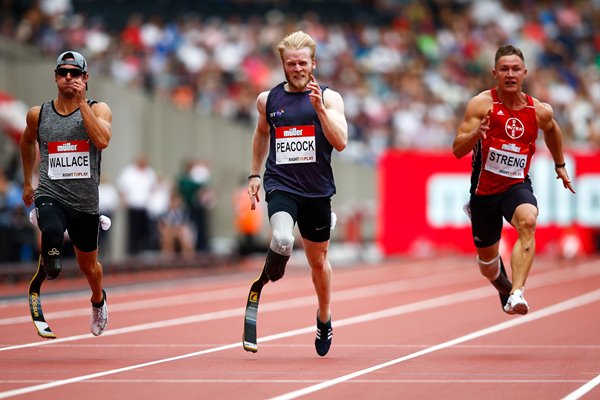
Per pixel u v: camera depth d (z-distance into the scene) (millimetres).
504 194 28797
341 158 87812
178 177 76875
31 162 28375
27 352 29312
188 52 98562
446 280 61875
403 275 66062
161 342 32188
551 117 29047
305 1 116688
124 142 72062
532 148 28984
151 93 82812
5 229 58500
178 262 68562
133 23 102375
